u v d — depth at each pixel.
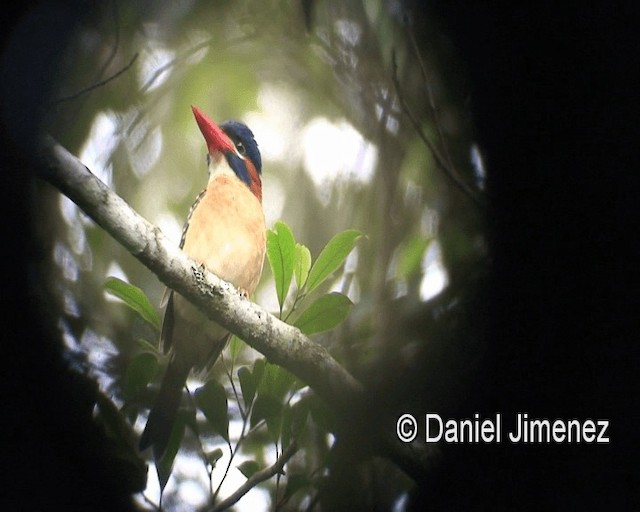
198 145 9.81
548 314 7.26
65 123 8.51
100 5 8.76
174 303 7.40
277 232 6.12
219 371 8.60
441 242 8.48
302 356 6.31
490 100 7.69
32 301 7.75
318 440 7.60
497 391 7.29
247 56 9.62
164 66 9.25
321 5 9.21
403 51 8.38
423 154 8.83
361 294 8.84
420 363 7.57
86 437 7.08
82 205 5.61
